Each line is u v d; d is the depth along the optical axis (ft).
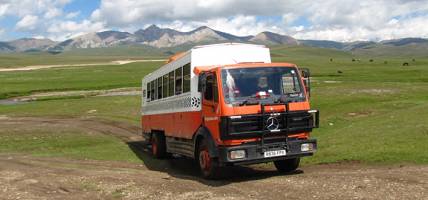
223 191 43.06
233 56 56.29
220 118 48.16
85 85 315.58
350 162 55.62
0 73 564.71
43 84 340.39
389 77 263.08
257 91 48.96
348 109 111.65
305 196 38.04
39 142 99.55
